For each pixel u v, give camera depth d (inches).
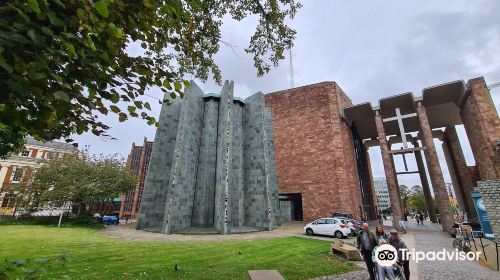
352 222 802.2
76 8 89.6
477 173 1398.9
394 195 1154.0
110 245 493.4
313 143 1357.0
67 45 82.5
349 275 350.6
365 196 1594.5
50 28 89.8
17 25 76.5
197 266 346.9
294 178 1353.3
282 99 1526.8
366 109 1413.6
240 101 1076.5
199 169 933.8
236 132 1017.5
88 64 100.0
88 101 104.4
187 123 908.6
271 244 560.7
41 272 89.3
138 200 2297.0
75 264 332.5
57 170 1062.4
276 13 317.7
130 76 119.3
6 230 730.8
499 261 425.7
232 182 934.4
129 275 296.4
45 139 110.3
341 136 1307.8
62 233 711.1
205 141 967.0
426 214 3105.3
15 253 389.7
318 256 447.5
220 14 302.0
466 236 589.0
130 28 117.6
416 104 1259.8
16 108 85.2
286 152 1421.0
